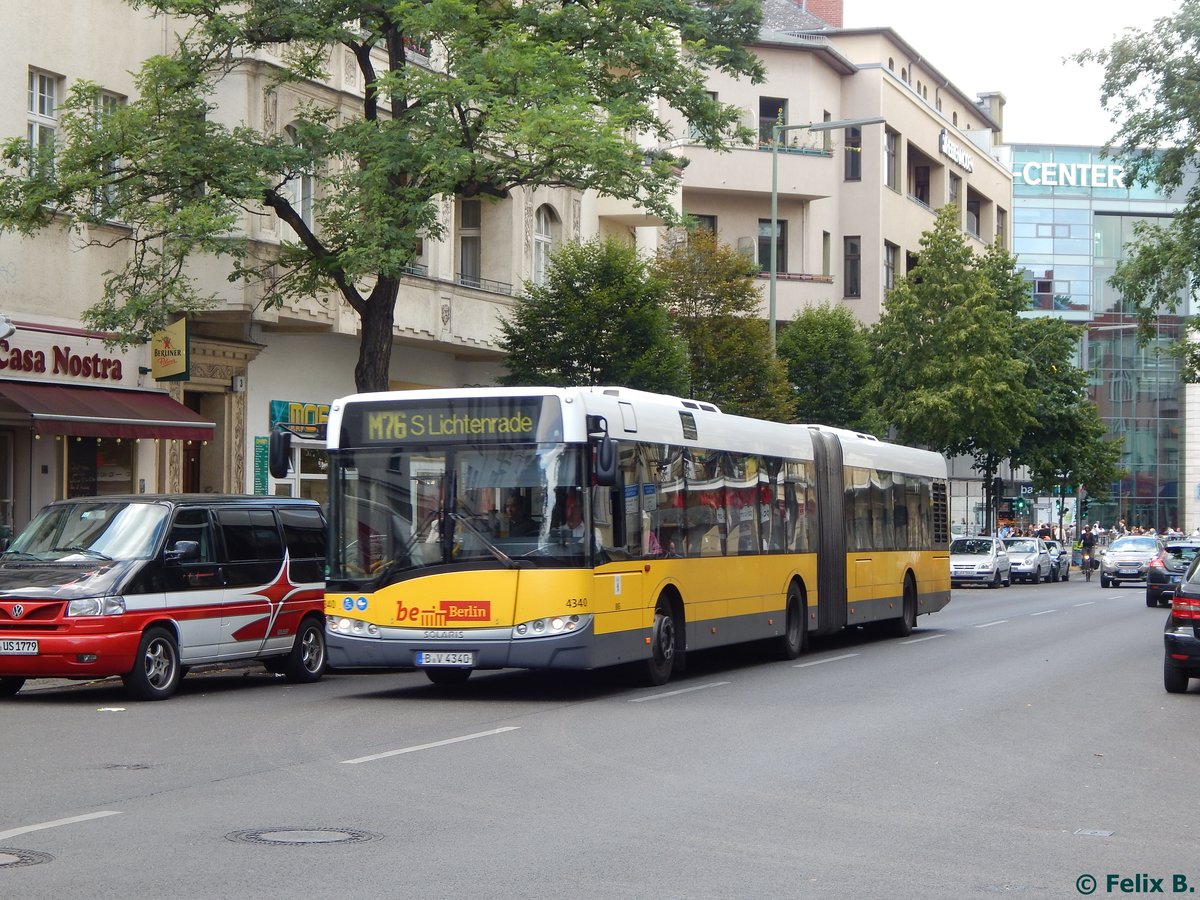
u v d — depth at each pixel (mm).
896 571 28359
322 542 19891
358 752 12438
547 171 22438
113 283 23859
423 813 9656
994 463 60000
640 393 18469
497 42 22609
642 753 12547
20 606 16062
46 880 7578
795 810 10055
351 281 23500
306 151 22891
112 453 26422
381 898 7336
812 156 57750
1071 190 117062
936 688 18453
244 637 18188
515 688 18375
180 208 22141
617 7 23797
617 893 7566
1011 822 9828
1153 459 115000
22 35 24266
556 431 16562
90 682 18938
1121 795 11000
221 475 28797
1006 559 56375
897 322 53281
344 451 16984
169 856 8211
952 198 75312
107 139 22125
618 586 17156
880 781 11344
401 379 34219
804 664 22188
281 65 27781
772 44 57969
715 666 21922
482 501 16562
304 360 31094
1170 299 33562
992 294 52938
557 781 11023
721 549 20406
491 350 34969
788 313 57406
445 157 21547
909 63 71938
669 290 36219
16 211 21844
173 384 27188
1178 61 31328
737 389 37125
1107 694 18047
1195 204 32938
